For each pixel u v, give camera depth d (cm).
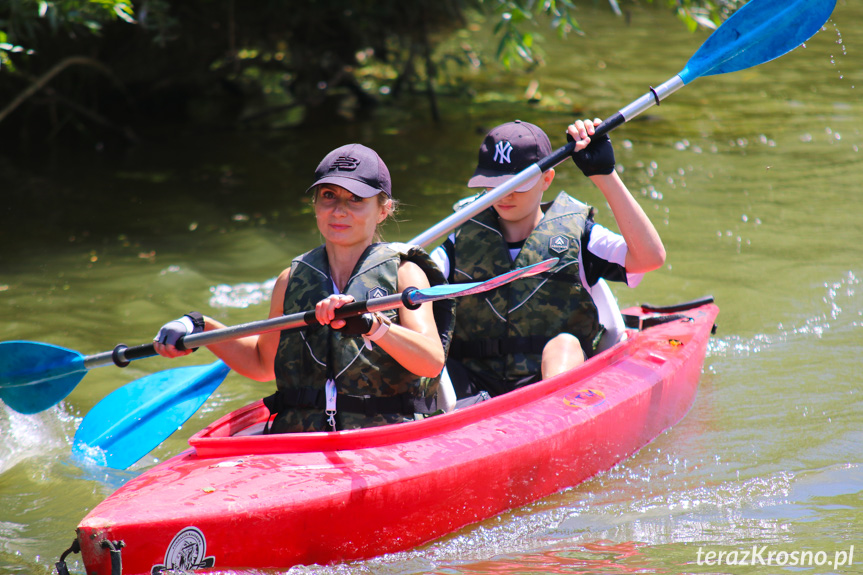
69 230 2175
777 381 1394
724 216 2186
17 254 1998
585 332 1220
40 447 1196
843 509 987
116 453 1148
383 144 3000
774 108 3344
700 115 3284
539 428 1045
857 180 2445
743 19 1305
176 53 3106
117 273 1873
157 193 2497
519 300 1191
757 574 840
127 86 3281
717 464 1130
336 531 877
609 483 1093
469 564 891
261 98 3753
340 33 3347
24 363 1112
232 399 1370
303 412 988
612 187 1144
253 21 3095
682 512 1000
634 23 5512
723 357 1495
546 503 1040
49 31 2691
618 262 1175
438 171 2656
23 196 2464
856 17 4934
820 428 1222
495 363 1205
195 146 3045
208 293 1761
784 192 2364
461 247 1220
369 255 991
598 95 3653
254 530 838
